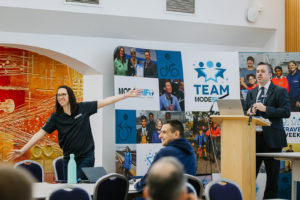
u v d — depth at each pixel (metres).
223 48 8.10
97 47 7.25
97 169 4.49
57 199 3.28
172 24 7.51
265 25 8.09
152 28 7.46
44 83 8.48
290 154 4.73
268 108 6.31
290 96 7.23
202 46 7.95
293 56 7.31
